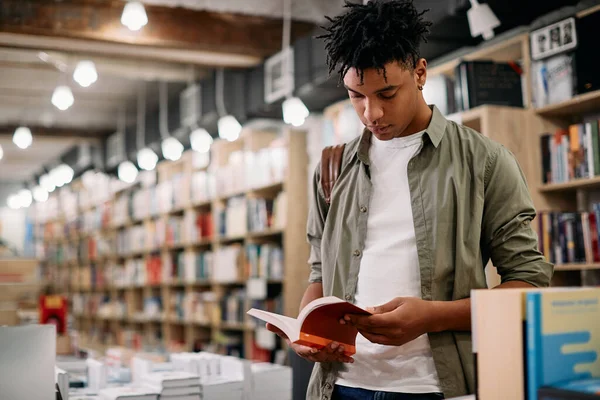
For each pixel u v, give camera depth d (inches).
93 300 430.0
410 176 64.7
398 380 61.6
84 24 207.3
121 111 356.8
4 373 75.7
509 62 162.1
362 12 60.4
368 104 60.3
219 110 257.9
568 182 146.6
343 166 71.7
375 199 66.7
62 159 465.1
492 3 145.8
